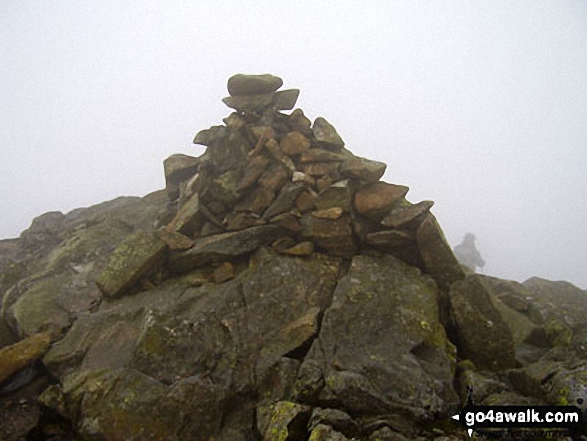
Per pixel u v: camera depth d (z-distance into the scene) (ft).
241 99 60.13
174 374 36.60
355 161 53.72
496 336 41.65
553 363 37.47
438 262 48.24
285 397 35.04
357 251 50.44
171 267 50.98
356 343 39.04
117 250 49.98
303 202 51.62
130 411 32.07
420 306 43.32
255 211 51.96
